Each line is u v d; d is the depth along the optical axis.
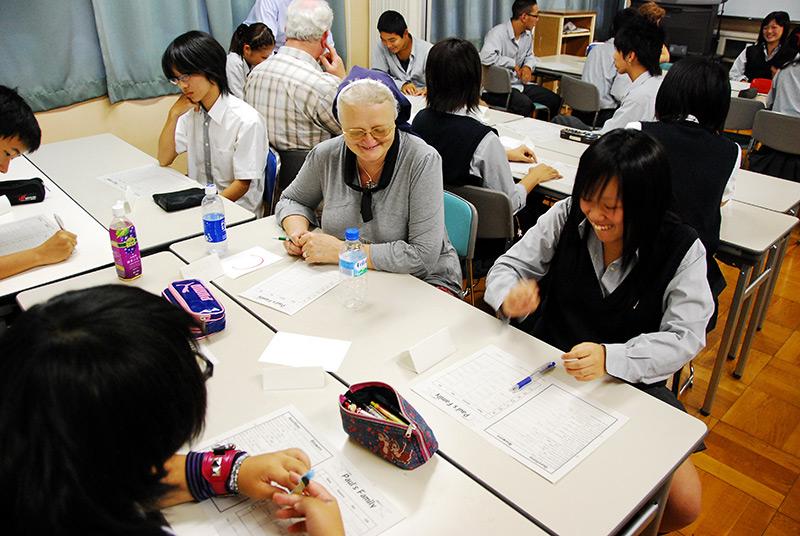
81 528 0.58
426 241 1.70
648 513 1.09
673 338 1.29
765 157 3.61
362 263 1.55
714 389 2.19
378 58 4.65
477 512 0.93
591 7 6.24
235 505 0.93
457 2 5.15
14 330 0.59
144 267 1.68
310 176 1.85
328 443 1.06
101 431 0.56
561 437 1.09
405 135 1.70
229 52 3.84
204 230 1.75
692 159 1.91
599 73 4.36
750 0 6.03
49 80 3.29
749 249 1.94
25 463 0.55
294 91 2.69
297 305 1.51
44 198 2.18
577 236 1.45
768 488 1.92
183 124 2.56
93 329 0.58
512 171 2.65
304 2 2.72
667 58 4.73
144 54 3.54
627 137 1.24
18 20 3.10
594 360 1.24
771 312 2.93
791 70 3.85
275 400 1.18
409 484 0.98
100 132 3.59
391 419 1.03
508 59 5.09
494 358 1.32
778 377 2.46
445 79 2.21
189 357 0.64
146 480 0.62
